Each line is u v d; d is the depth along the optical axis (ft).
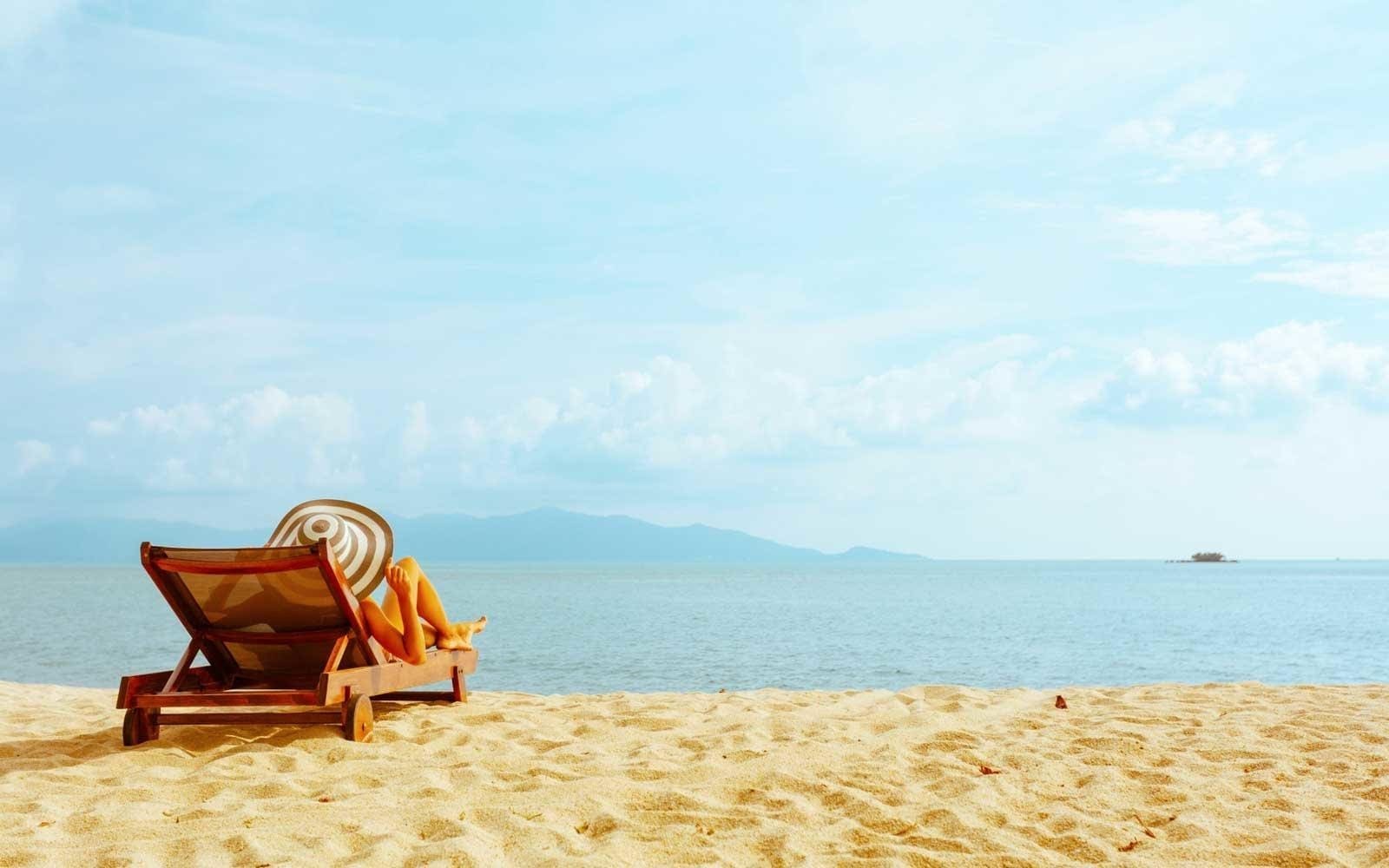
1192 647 78.74
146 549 18.90
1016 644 80.33
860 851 12.60
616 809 14.19
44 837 13.00
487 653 68.80
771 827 13.33
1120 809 14.66
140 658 64.54
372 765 17.01
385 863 11.80
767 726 20.77
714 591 238.89
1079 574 556.92
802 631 95.09
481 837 12.85
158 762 17.83
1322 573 595.88
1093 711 23.41
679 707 24.26
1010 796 15.11
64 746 19.20
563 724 21.33
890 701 25.52
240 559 18.60
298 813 13.78
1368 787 15.61
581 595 212.43
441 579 383.65
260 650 20.71
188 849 12.34
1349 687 27.96
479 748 18.62
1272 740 19.30
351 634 19.92
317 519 20.93
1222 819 14.08
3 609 132.98
